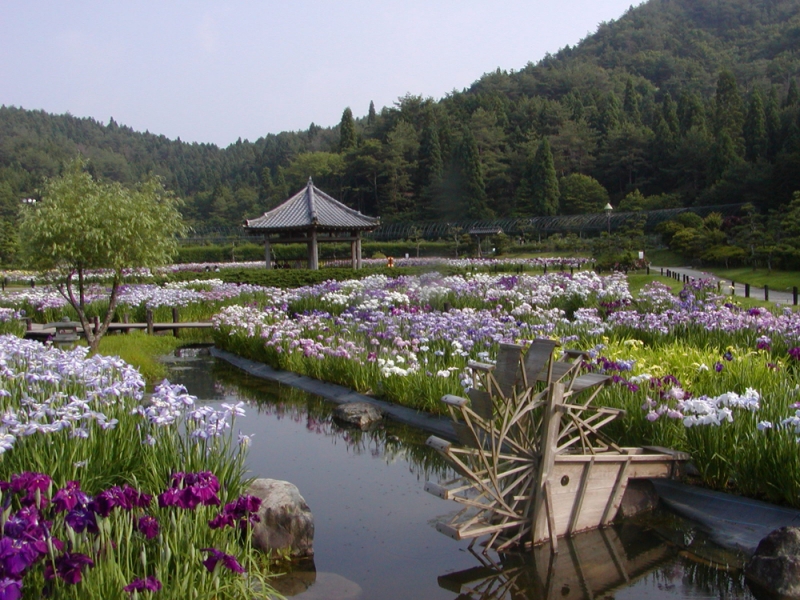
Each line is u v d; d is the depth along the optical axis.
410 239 76.50
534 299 18.70
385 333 13.55
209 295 23.09
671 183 92.00
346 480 8.23
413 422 10.41
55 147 151.00
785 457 6.54
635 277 36.59
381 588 5.69
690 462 7.54
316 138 162.25
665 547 6.32
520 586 5.73
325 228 34.81
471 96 119.12
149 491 6.03
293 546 6.20
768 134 83.81
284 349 14.71
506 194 90.38
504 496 6.64
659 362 10.31
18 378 7.79
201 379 14.32
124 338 17.48
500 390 6.34
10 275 43.41
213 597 4.66
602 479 6.54
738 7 198.50
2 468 5.63
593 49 193.12
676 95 147.12
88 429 6.38
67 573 3.90
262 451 9.39
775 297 24.80
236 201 119.94
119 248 15.41
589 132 104.00
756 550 5.75
